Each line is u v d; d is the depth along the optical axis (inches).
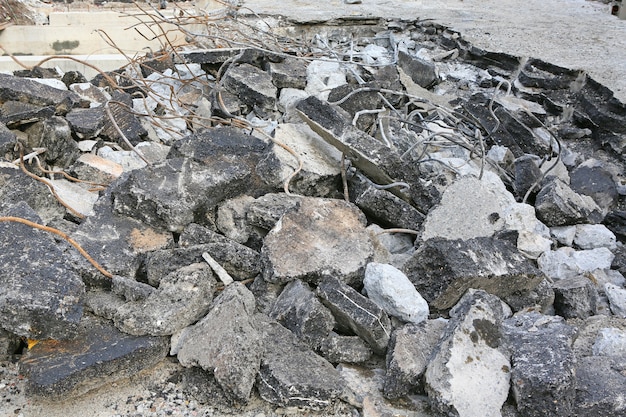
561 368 120.5
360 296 134.8
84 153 197.5
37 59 276.2
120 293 138.5
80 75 243.6
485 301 132.3
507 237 166.7
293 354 130.6
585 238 185.5
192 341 130.3
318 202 162.9
